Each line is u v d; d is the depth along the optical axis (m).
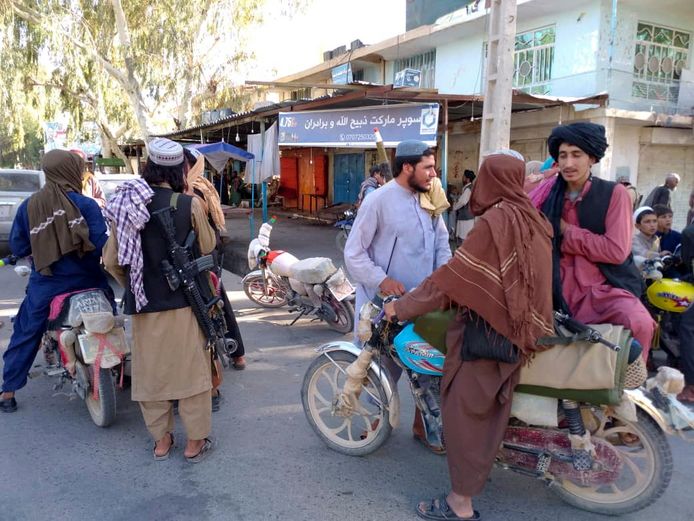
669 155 13.28
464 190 11.16
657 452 2.58
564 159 2.80
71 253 3.70
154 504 2.87
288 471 3.18
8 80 17.95
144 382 3.12
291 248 11.50
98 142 28.66
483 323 2.45
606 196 2.77
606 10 12.07
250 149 12.36
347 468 3.21
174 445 3.47
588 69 12.39
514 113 11.95
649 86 12.52
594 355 2.41
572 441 2.55
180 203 3.07
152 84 18.38
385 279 3.10
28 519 2.73
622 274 2.81
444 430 2.64
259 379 4.60
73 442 3.52
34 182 11.12
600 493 2.77
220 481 3.08
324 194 20.25
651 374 4.74
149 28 17.64
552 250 2.73
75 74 18.17
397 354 3.02
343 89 9.29
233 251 10.34
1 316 6.49
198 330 3.17
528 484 3.05
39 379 4.55
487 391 2.49
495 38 6.94
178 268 3.03
